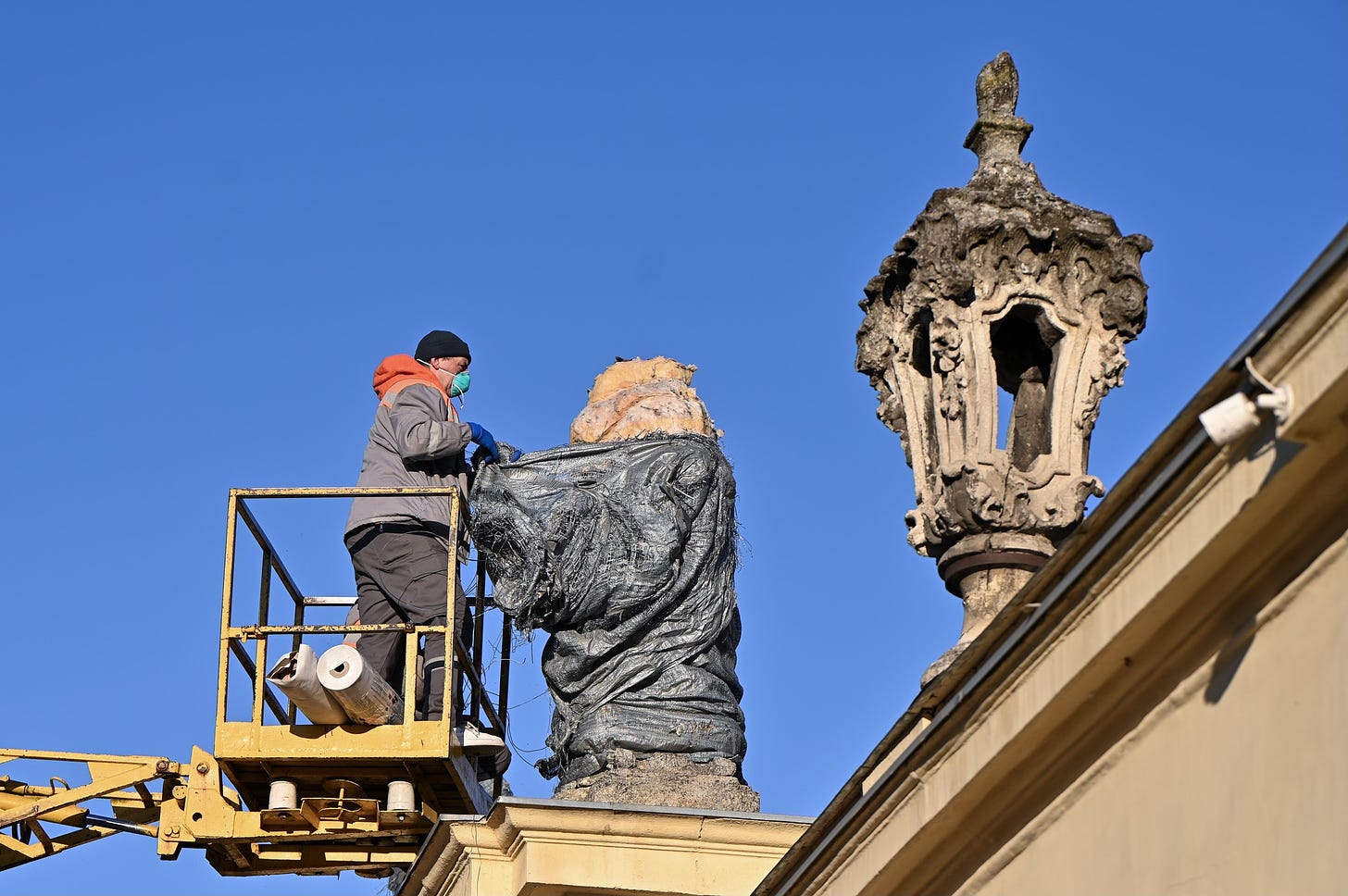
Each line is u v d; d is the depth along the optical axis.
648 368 17.89
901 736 10.91
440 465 17.66
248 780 17.44
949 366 12.57
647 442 17.09
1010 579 12.31
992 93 13.12
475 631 18.06
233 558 17.28
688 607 16.70
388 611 17.36
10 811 18.30
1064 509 12.38
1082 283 12.69
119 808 18.62
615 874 15.07
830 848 11.34
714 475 17.05
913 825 10.53
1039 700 9.44
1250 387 7.94
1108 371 12.62
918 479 12.84
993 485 12.36
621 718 16.34
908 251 12.96
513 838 15.16
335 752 16.70
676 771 16.12
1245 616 8.44
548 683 16.78
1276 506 8.09
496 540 16.73
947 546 12.58
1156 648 8.88
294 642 17.23
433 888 15.84
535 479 17.00
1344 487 7.91
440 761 16.70
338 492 17.31
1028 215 12.66
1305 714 8.05
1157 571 8.62
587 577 16.58
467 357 18.50
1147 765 9.03
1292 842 8.03
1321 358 7.66
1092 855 9.40
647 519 16.78
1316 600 8.08
